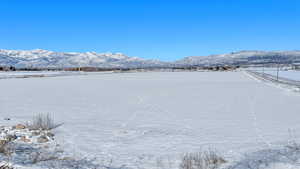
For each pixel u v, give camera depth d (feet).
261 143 30.48
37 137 33.22
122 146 30.66
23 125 39.73
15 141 30.78
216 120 47.70
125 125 43.55
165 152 27.94
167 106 66.59
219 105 67.56
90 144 31.32
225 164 22.86
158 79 201.46
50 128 40.27
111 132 38.14
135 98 83.82
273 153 24.89
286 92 95.30
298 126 40.91
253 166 21.53
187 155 26.20
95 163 23.67
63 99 81.66
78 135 36.04
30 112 57.21
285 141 30.81
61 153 26.89
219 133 37.22
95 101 76.95
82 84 147.13
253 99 78.28
